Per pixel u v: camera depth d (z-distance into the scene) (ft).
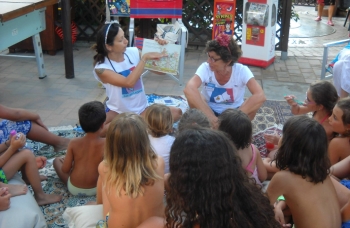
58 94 16.22
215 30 19.74
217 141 4.73
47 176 10.62
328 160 6.61
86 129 9.10
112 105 11.98
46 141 11.51
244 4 18.93
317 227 6.46
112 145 6.35
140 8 17.17
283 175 6.69
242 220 4.65
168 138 9.27
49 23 20.54
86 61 20.43
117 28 11.25
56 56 21.08
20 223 7.63
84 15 22.67
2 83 17.24
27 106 15.05
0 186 8.31
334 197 6.66
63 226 8.79
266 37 18.85
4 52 21.67
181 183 4.65
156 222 5.74
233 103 11.94
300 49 23.24
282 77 18.43
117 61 11.70
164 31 15.19
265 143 12.28
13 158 8.93
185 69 19.48
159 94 16.24
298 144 6.49
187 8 21.90
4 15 13.01
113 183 6.37
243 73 11.41
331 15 30.37
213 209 4.56
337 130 8.79
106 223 6.89
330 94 10.16
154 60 12.77
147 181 6.36
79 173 9.46
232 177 4.68
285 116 14.24
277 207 7.38
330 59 21.43
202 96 12.10
